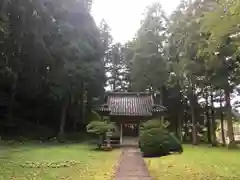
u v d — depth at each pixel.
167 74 30.66
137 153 16.08
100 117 23.20
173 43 28.34
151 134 13.03
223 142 29.38
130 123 23.70
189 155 14.75
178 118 33.97
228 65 21.67
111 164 10.84
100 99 31.33
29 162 10.93
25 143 21.23
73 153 15.11
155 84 31.23
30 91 26.38
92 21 30.58
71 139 28.23
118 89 46.41
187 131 35.19
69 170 9.32
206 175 8.70
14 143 20.33
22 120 27.83
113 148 20.00
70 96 28.41
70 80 26.80
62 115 27.88
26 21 21.61
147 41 31.48
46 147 18.73
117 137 22.95
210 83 24.16
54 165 10.37
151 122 14.95
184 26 23.08
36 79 26.11
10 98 25.84
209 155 15.23
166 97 33.75
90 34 30.02
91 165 10.58
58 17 27.53
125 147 21.03
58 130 30.45
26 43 23.28
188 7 23.66
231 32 7.65
